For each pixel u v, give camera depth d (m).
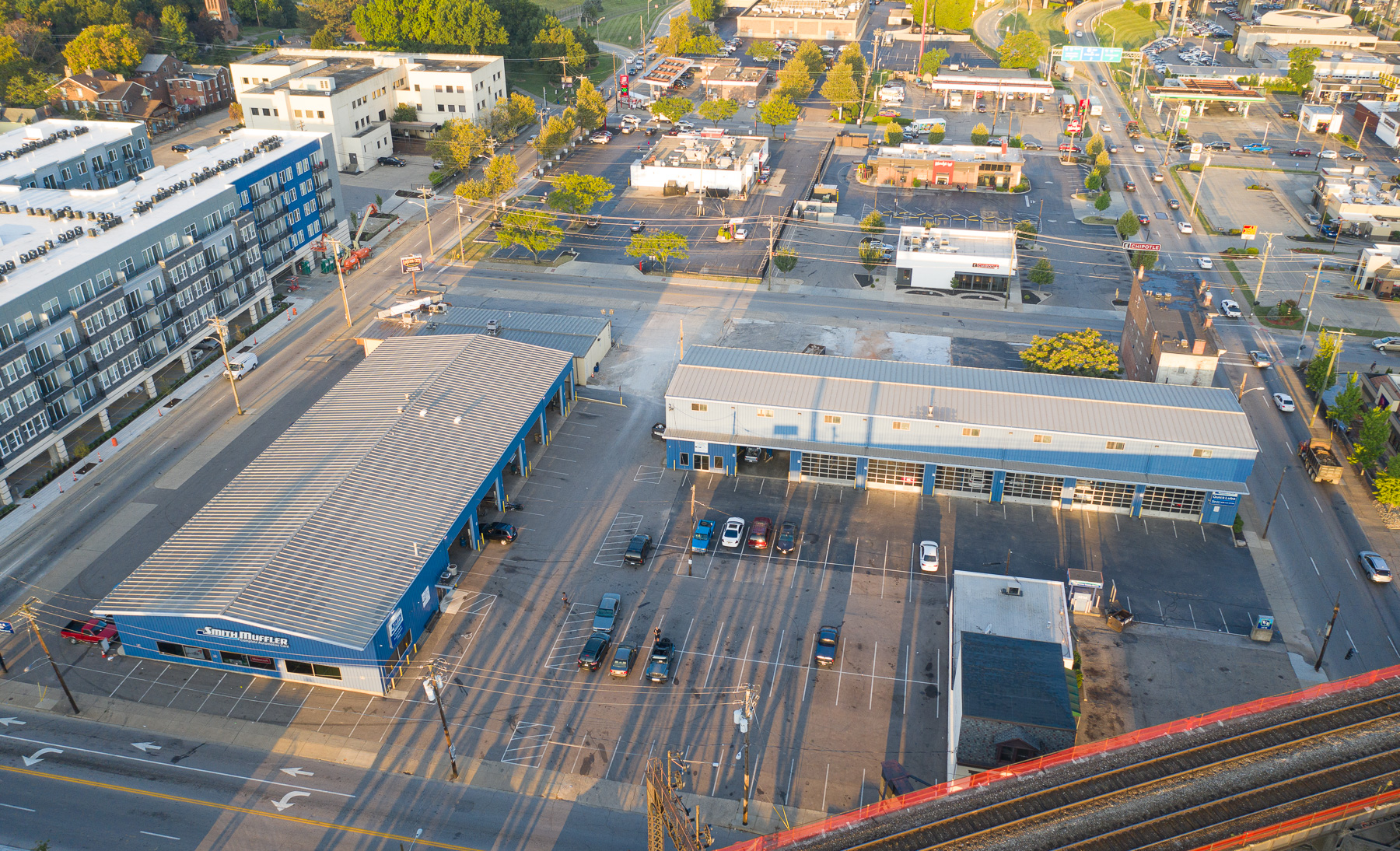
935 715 77.88
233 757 74.06
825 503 103.56
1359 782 66.19
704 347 115.50
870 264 157.50
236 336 134.25
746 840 67.31
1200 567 94.12
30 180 143.88
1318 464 106.19
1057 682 73.31
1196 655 83.62
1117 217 183.75
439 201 185.62
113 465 108.12
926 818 64.06
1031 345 123.50
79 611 87.88
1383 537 98.38
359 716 77.81
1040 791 65.88
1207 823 63.34
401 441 98.31
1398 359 131.62
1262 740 69.88
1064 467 100.31
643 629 85.94
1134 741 69.94
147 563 85.19
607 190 174.00
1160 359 111.00
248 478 95.81
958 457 102.12
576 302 146.38
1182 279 126.31
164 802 70.25
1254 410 120.50
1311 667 82.38
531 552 95.44
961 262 149.25
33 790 70.94
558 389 116.31
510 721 77.19
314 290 149.75
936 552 93.38
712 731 76.38
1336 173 190.00
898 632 86.06
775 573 93.12
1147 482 98.19
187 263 125.00
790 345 133.62
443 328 126.62
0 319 98.19
